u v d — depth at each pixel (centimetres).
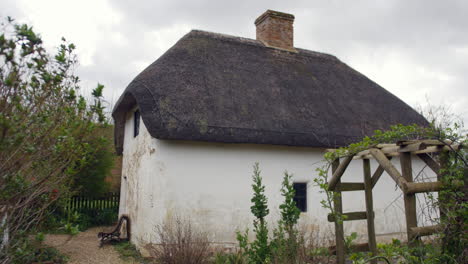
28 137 336
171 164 731
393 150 457
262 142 762
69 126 366
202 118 739
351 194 873
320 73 1102
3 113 296
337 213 506
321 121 873
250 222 771
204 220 736
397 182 421
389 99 1096
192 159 748
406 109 1076
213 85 843
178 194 727
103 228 1157
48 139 351
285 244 542
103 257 745
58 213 679
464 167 402
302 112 877
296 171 829
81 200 1216
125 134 1085
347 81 1117
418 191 412
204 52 954
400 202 924
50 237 945
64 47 375
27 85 339
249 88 886
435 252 390
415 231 400
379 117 989
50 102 364
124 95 852
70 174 390
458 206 397
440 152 431
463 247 391
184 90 791
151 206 742
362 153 539
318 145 818
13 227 383
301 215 812
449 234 392
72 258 721
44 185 372
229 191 766
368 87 1125
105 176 1243
